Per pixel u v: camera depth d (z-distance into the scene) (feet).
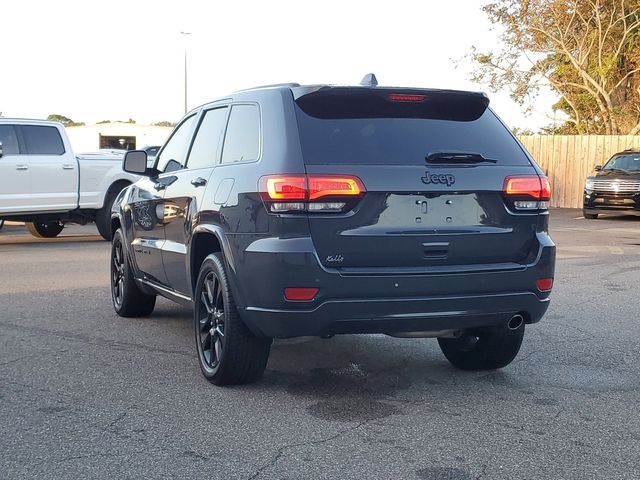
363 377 18.40
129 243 23.98
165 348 21.01
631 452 13.60
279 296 15.17
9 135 45.37
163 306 27.43
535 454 13.47
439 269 15.74
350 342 22.08
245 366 16.87
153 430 14.56
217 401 16.37
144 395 16.75
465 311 15.96
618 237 51.57
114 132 125.18
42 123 46.80
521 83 104.63
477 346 18.56
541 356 20.39
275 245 15.16
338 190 15.19
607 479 12.42
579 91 106.73
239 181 16.39
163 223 20.97
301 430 14.62
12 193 45.19
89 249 45.16
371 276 15.23
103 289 30.40
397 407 16.08
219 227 16.90
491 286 16.07
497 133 17.28
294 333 15.31
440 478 12.39
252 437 14.23
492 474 12.57
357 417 15.40
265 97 16.98
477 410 15.92
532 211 16.71
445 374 18.74
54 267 36.60
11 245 47.78
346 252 15.26
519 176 16.61
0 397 16.53
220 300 17.29
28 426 14.74
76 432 14.43
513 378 18.37
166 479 12.32
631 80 102.17
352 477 12.41
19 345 21.20
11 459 13.09
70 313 25.76
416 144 16.26
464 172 16.12
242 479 12.33
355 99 16.44
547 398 16.78
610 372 18.86
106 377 18.13
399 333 16.33
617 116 100.73
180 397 16.62
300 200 15.08
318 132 15.88
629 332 23.07
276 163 15.52
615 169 70.59
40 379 17.92
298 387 17.48
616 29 99.60
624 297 28.66
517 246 16.53
